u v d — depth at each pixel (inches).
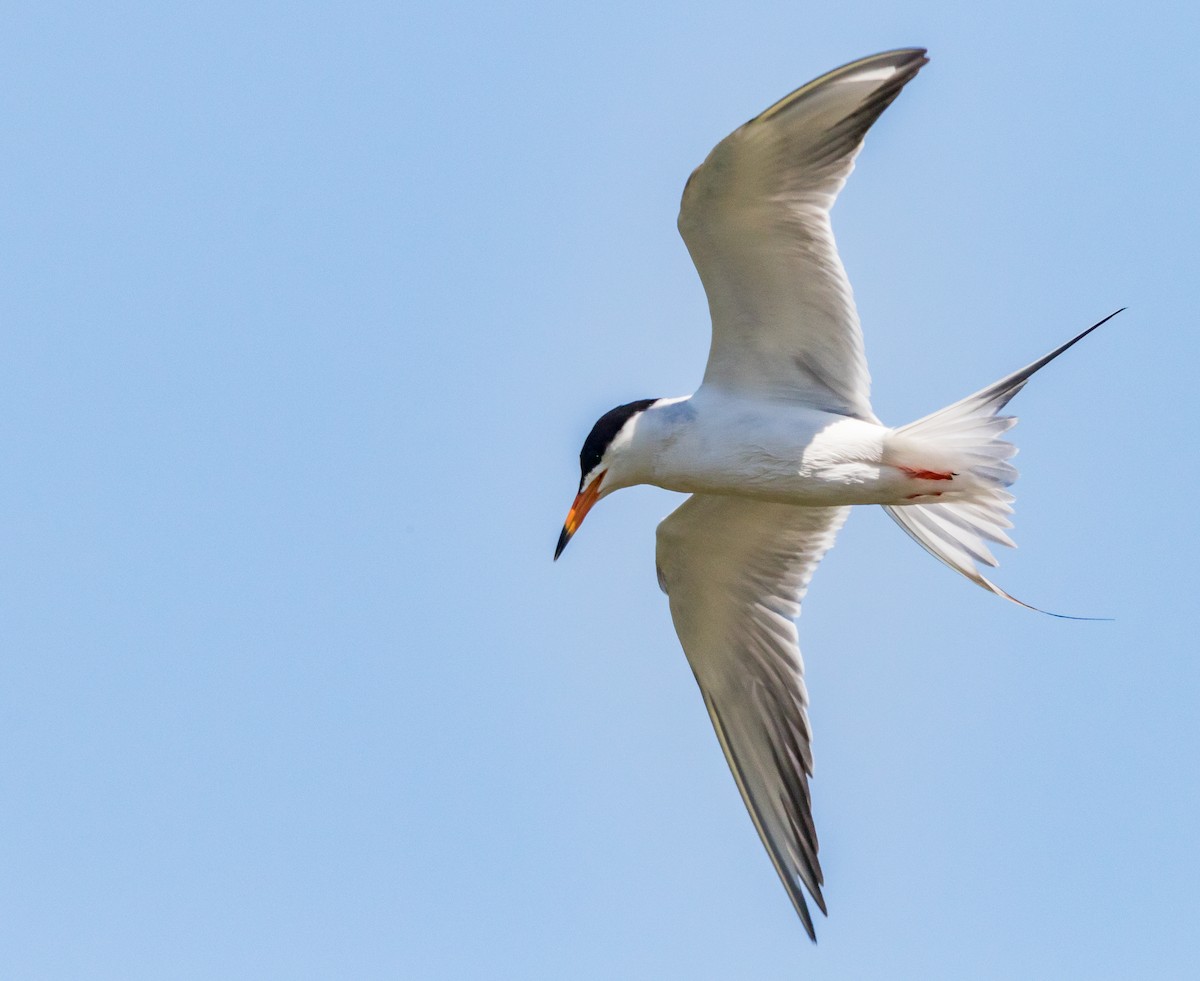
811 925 514.3
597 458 484.4
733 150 425.1
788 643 522.6
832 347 467.8
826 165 436.5
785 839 521.0
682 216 447.2
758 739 529.7
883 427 466.6
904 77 424.5
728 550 521.7
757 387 480.1
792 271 455.2
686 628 537.3
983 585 486.3
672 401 484.7
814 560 524.1
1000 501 474.6
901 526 501.0
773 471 471.5
